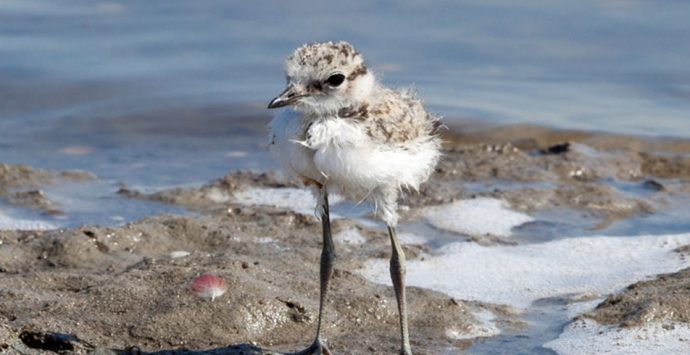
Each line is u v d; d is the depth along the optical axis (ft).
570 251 34.04
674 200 39.93
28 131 49.32
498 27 60.54
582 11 62.80
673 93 51.80
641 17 61.21
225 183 40.40
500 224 36.83
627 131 47.60
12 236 33.45
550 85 53.21
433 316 28.30
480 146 44.86
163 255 32.48
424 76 53.88
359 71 24.13
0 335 25.20
